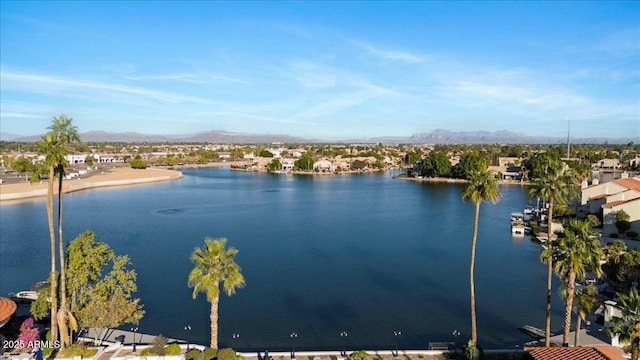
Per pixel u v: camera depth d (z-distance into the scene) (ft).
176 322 189.16
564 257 134.51
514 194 631.56
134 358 140.36
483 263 284.41
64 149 145.07
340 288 234.38
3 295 221.46
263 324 188.34
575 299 149.28
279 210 511.40
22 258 290.56
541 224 387.55
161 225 413.18
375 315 198.49
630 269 196.03
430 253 310.65
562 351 123.75
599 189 360.28
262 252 313.12
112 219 441.68
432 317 196.34
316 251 316.81
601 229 305.12
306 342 171.83
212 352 139.74
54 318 149.28
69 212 481.46
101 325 157.07
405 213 488.02
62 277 150.61
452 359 150.41
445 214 480.64
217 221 437.58
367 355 151.94
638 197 290.56
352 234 376.68
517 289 232.94
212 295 136.26
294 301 215.10
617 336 151.64
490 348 165.78
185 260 286.87
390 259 294.46
